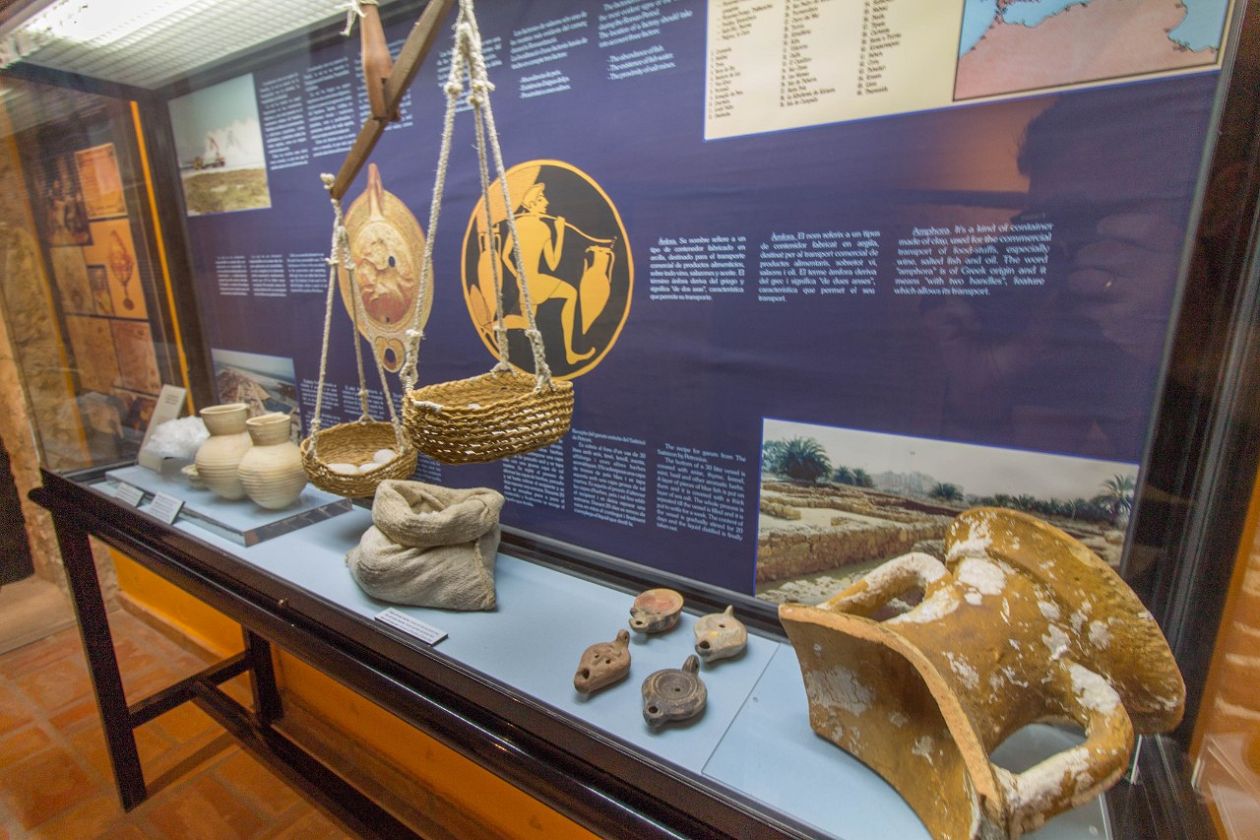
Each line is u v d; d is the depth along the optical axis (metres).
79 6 1.21
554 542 1.22
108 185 1.65
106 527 1.44
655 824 0.68
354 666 0.97
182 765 1.75
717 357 0.97
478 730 0.83
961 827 0.52
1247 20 0.59
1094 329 0.72
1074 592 0.61
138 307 1.75
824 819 0.62
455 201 1.19
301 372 1.60
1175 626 0.73
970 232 0.75
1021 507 0.79
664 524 1.08
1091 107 0.67
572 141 1.02
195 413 1.88
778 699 0.80
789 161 0.85
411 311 1.33
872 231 0.81
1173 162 0.65
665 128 0.93
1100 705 0.57
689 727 0.75
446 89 0.82
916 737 0.61
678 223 0.95
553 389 0.87
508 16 1.04
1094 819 0.65
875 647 0.60
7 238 1.55
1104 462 0.73
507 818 1.44
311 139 1.38
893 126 0.77
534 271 1.12
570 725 0.75
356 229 1.36
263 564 1.17
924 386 0.82
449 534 1.03
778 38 0.82
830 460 0.90
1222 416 0.67
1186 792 0.70
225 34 1.32
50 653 2.24
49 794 1.65
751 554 1.00
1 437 2.35
